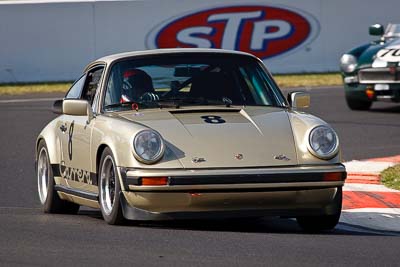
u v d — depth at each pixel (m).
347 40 73.25
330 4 72.94
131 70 23.61
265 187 20.27
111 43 70.44
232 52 24.52
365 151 38.44
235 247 18.88
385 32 53.94
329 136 21.08
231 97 23.47
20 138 44.69
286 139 21.16
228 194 20.19
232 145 20.75
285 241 19.78
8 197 29.50
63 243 19.48
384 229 23.19
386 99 50.16
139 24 70.75
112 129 21.52
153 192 20.09
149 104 23.02
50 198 25.56
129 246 18.95
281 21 72.56
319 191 20.77
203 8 71.44
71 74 70.12
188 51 24.28
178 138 20.78
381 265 17.39
